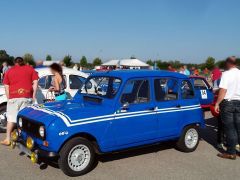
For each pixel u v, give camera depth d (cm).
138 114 601
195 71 2367
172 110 655
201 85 1245
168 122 649
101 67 3441
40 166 584
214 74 1566
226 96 642
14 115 693
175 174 562
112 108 571
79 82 895
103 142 559
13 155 646
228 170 589
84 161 547
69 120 522
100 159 635
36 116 545
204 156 672
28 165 589
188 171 579
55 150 512
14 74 682
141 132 609
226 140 673
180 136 680
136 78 607
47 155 510
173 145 743
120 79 593
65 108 569
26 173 550
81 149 541
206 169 592
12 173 549
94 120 546
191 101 692
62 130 512
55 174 548
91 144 551
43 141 520
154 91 632
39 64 1001
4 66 1772
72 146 525
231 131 649
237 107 643
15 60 690
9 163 598
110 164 607
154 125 627
